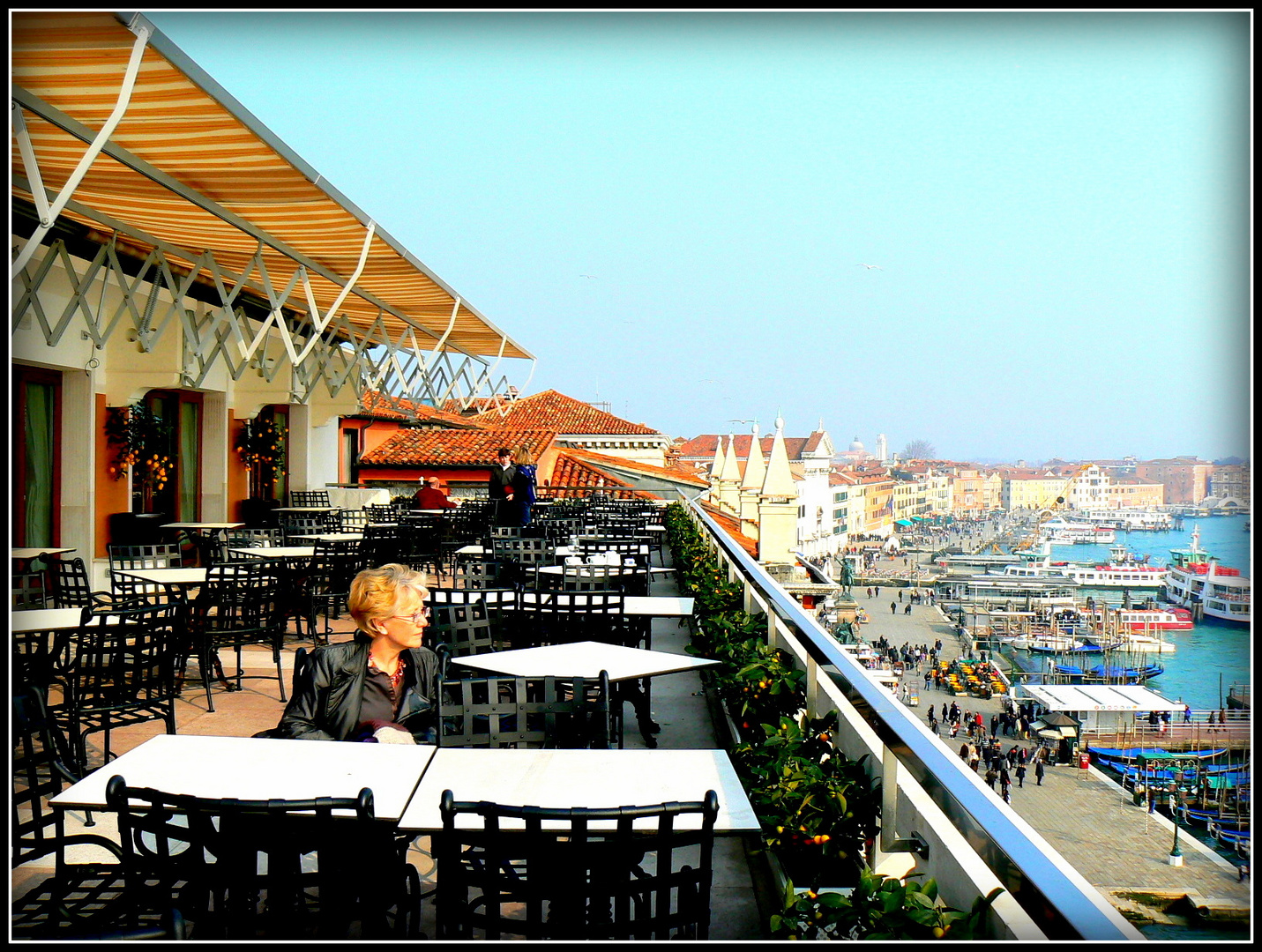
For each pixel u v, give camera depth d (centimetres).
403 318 1373
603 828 278
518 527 1326
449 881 259
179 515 1566
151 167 620
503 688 537
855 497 11200
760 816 371
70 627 547
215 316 1294
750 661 580
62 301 1172
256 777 320
